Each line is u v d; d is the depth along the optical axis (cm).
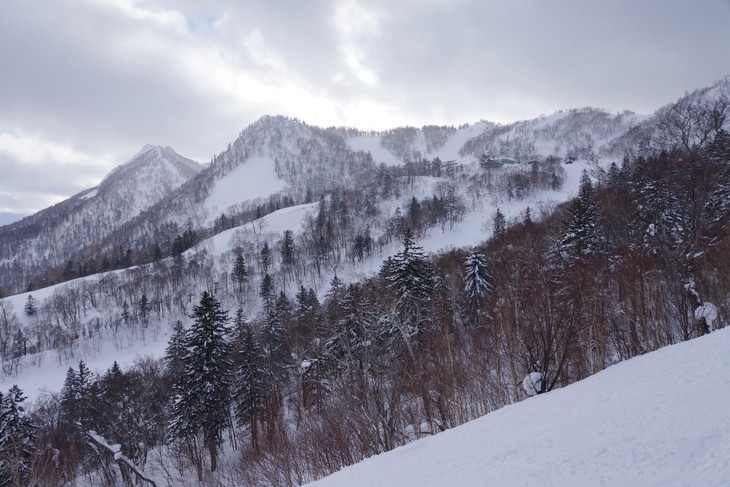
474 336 1789
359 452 1391
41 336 9806
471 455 466
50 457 2398
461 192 17188
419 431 1388
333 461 1388
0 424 2331
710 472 261
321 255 11375
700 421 349
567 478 326
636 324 1559
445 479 415
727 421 330
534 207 12244
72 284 12838
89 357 8800
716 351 559
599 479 307
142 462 3566
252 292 10444
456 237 11788
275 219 17112
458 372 1506
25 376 8212
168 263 13338
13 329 10256
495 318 1672
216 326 3005
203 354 2961
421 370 1454
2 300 11938
